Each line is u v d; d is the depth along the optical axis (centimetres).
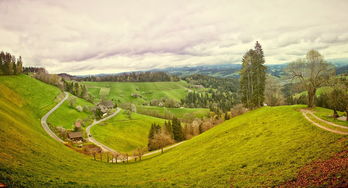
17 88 14450
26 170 2738
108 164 5484
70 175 3197
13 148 3509
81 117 15350
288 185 1941
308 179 1909
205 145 4691
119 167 4997
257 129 4331
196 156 4097
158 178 3231
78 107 16425
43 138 5659
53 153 4428
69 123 13425
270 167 2483
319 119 3728
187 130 11769
